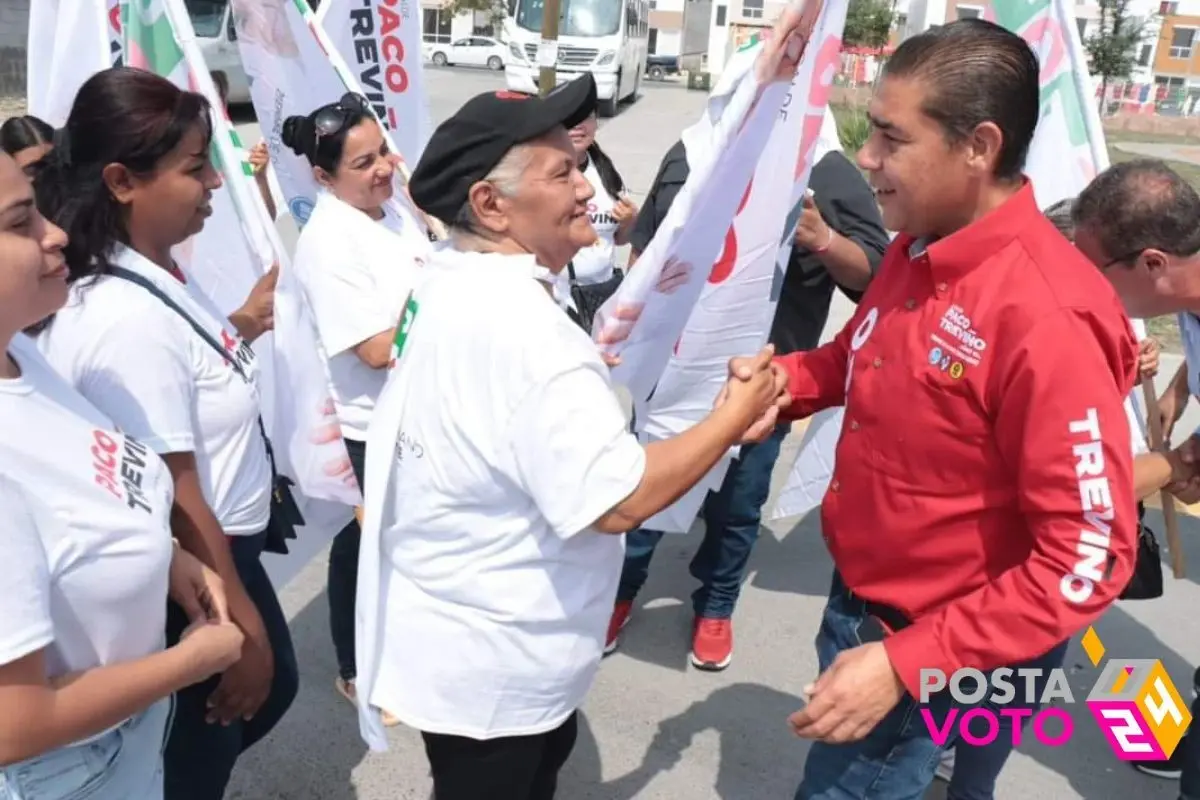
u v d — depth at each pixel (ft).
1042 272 4.70
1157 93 97.60
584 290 12.34
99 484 4.44
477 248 5.30
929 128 4.69
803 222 8.52
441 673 5.48
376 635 5.73
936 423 5.03
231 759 6.66
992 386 4.78
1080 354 4.52
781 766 9.07
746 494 9.68
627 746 9.24
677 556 12.71
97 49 8.04
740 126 6.24
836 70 7.30
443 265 5.35
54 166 5.60
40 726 3.97
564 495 4.79
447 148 5.10
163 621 4.93
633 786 8.75
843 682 4.95
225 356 6.16
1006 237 4.78
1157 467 7.27
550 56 18.69
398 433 5.39
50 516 4.19
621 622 10.53
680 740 9.36
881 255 9.28
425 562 5.45
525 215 5.15
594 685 10.07
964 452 4.99
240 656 5.55
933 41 4.70
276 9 10.10
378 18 12.21
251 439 6.49
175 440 5.51
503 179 5.08
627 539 10.07
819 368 6.54
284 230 17.47
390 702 5.68
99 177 5.54
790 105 7.24
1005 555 5.11
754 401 5.35
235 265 8.45
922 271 5.16
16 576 3.81
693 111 73.77
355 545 9.02
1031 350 4.58
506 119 5.03
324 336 8.45
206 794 6.57
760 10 126.93
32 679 3.93
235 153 7.50
